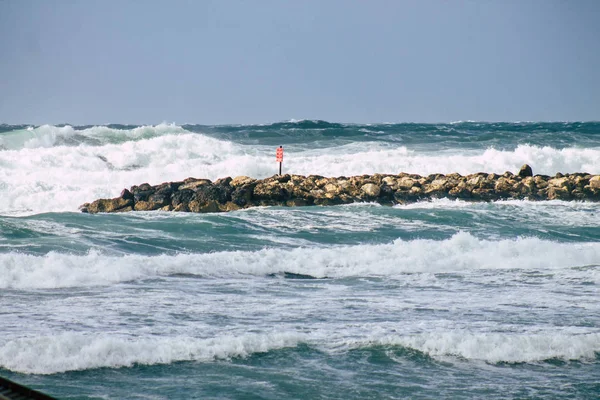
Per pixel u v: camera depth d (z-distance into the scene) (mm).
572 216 96875
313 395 31094
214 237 75000
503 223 91062
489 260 64750
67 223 77062
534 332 40469
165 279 54562
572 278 57625
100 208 97938
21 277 51469
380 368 34562
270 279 56781
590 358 37031
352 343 37500
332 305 46781
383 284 55219
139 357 34156
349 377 33312
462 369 34969
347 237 79188
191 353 35094
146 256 58844
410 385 32688
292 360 35125
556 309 46344
